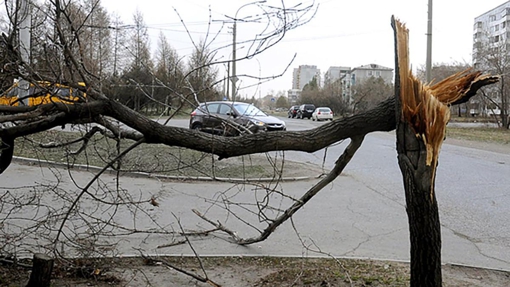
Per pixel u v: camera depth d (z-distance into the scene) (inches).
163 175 383.2
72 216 195.3
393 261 190.5
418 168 127.7
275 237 230.4
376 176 434.0
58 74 139.7
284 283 163.8
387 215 284.5
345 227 254.2
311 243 221.1
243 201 318.3
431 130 126.4
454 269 183.3
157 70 180.7
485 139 885.2
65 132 224.1
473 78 128.4
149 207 284.7
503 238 238.5
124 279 164.9
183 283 163.5
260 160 511.2
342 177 425.1
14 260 170.6
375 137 912.3
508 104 1185.4
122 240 214.1
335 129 144.3
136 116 139.6
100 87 141.6
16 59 138.6
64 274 166.4
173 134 141.7
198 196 323.0
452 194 353.1
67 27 147.6
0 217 238.1
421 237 132.3
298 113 1742.1
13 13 141.9
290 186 377.7
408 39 128.9
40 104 137.0
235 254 198.5
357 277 169.3
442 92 129.9
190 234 215.0
